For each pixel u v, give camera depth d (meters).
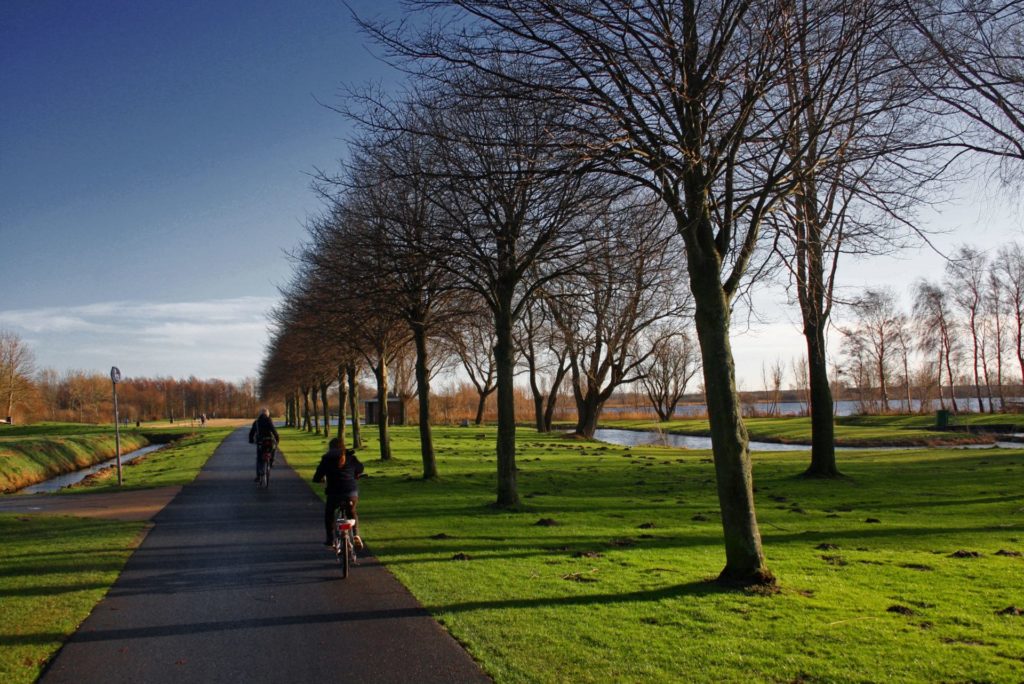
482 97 9.61
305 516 14.78
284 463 29.53
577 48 9.14
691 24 8.80
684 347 57.28
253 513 15.33
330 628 6.95
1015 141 10.32
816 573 9.07
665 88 8.67
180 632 6.90
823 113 9.36
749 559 8.38
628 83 8.73
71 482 33.16
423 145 16.02
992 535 12.00
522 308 16.64
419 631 6.76
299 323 28.47
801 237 10.38
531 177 10.17
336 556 10.55
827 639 6.29
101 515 15.39
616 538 11.86
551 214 15.82
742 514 8.46
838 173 9.50
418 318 21.58
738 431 8.61
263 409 21.23
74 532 12.97
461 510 15.21
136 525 13.80
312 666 5.92
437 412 77.31
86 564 10.05
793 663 5.69
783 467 25.55
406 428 63.25
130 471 29.27
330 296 20.22
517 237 16.06
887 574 8.98
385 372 29.09
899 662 5.69
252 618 7.34
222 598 8.16
